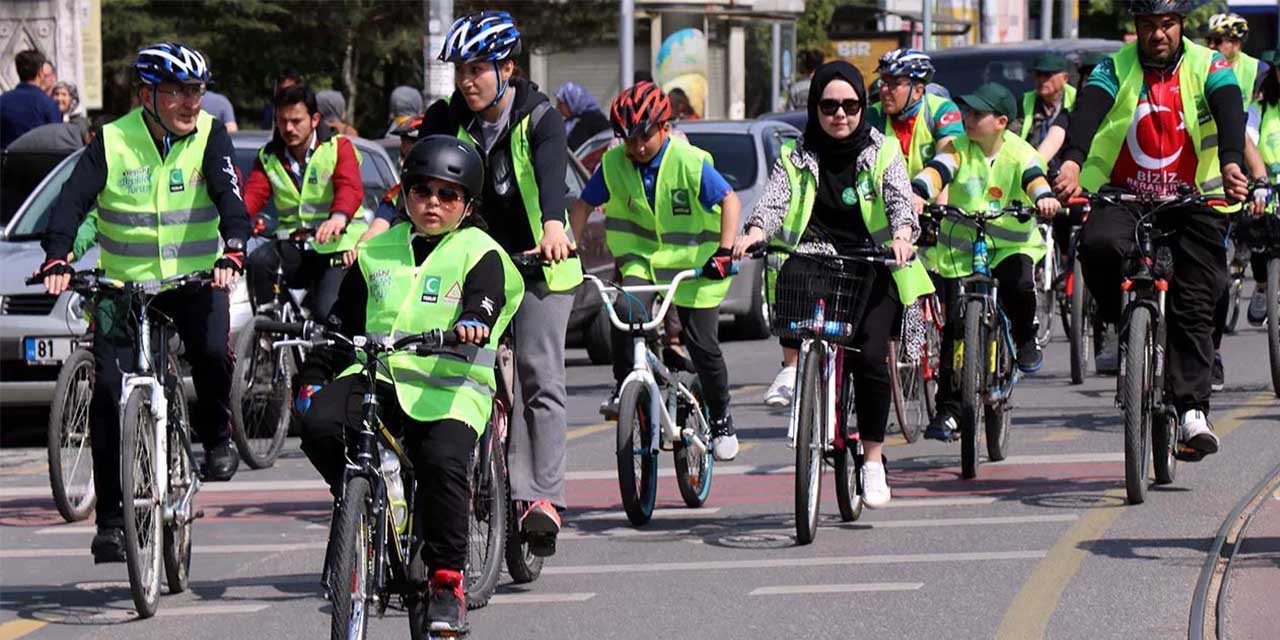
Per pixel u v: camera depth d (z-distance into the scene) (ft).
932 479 77.82
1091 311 107.14
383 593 47.19
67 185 62.08
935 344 86.38
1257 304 103.04
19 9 157.69
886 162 65.21
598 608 56.95
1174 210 71.20
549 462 59.31
